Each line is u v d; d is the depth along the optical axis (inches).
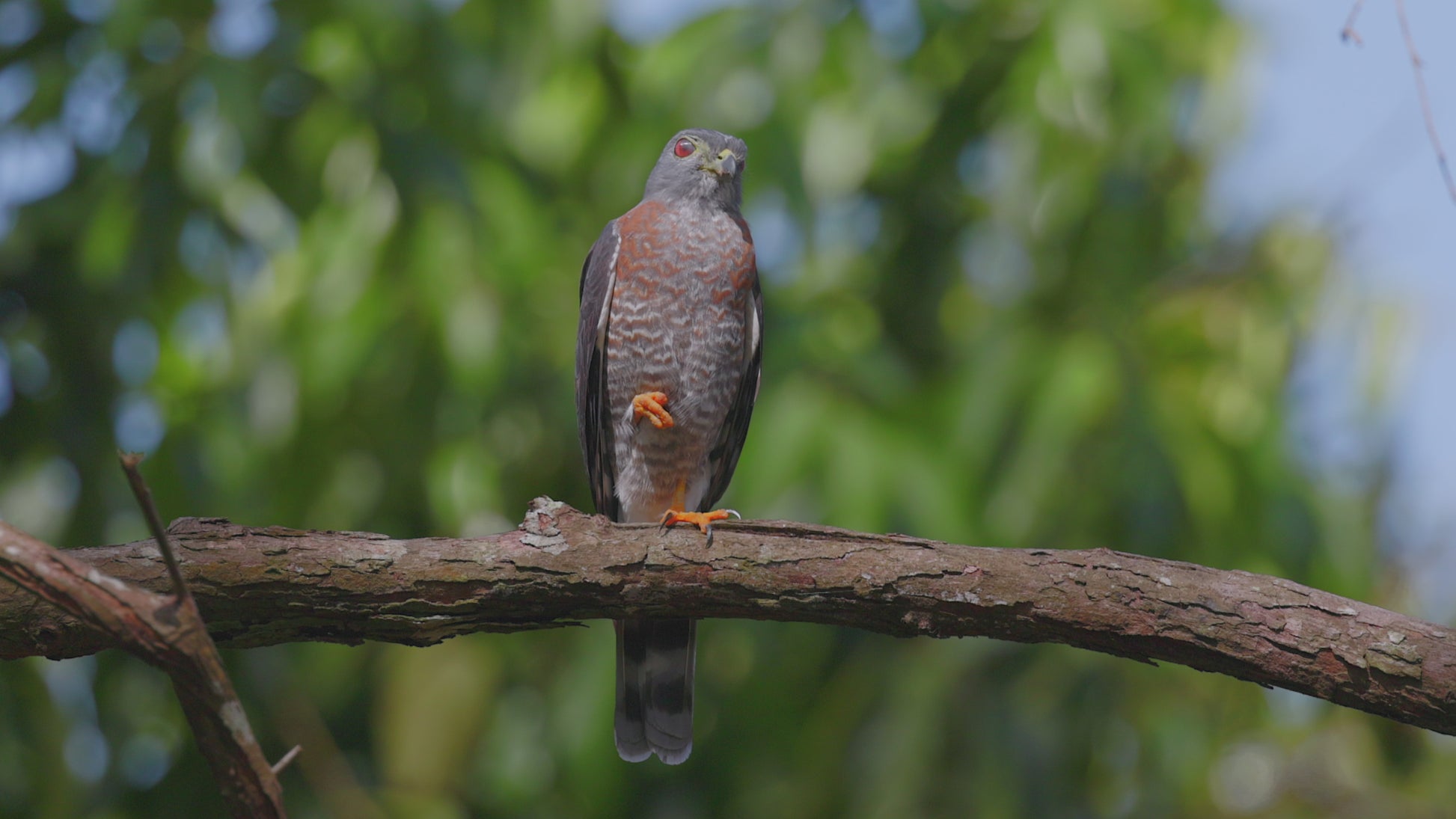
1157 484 414.3
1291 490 428.1
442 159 424.5
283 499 440.8
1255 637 219.5
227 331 430.0
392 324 432.8
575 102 502.6
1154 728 430.6
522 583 231.5
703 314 350.9
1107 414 425.7
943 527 407.2
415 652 453.4
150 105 412.2
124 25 407.8
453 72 436.1
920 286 502.6
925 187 497.7
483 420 446.3
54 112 424.2
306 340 426.3
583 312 367.2
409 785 446.9
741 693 455.2
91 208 411.2
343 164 437.4
